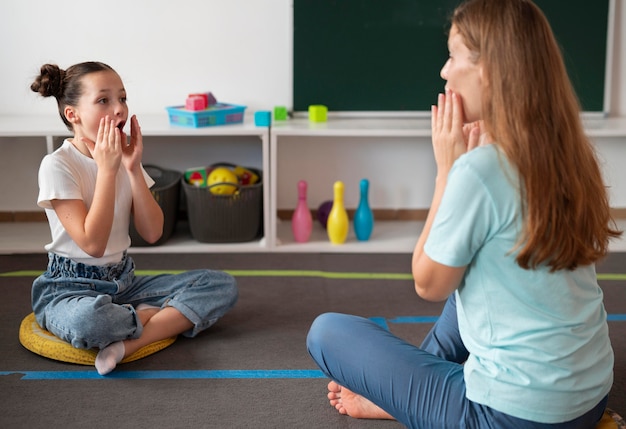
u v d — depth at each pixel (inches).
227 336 84.7
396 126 114.7
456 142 50.2
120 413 67.8
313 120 118.8
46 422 66.2
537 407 48.3
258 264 109.7
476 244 47.7
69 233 74.0
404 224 128.0
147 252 113.3
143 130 107.0
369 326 58.4
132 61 121.5
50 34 119.6
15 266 108.1
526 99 45.6
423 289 50.5
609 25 122.0
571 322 48.3
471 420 50.9
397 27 121.1
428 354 56.2
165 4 119.7
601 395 50.6
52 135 107.5
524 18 46.2
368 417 67.0
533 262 46.7
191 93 123.3
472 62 47.9
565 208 46.1
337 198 115.6
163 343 80.9
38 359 78.7
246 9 120.6
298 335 85.3
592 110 124.5
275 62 122.9
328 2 119.9
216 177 113.0
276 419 67.1
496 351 49.2
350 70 122.3
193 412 68.1
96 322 73.9
